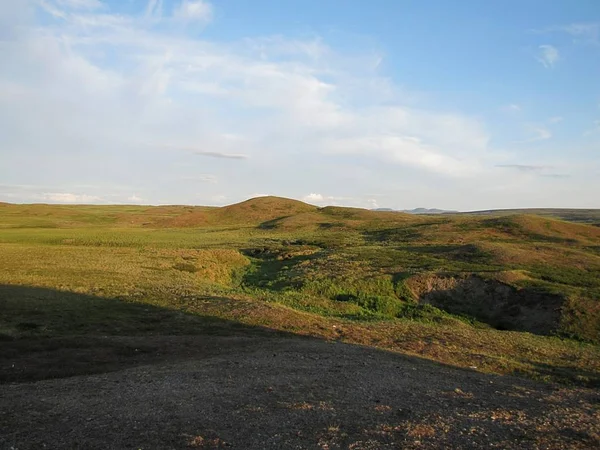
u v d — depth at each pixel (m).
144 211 150.62
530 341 23.73
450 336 22.62
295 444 8.70
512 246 49.16
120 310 22.30
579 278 35.94
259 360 15.26
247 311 23.34
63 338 16.84
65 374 13.36
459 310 32.78
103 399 10.83
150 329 19.73
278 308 24.64
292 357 15.85
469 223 73.50
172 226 105.56
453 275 35.88
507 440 9.39
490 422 10.40
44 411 9.91
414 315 30.14
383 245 60.09
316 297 32.44
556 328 27.58
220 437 8.87
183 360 15.19
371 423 9.98
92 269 35.59
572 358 20.33
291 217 106.75
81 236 67.81
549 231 65.56
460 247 49.53
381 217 105.94
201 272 41.41
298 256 53.31
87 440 8.51
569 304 29.28
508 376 15.92
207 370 13.77
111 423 9.35
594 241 60.41
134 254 47.41
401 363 16.09
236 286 38.38
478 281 34.69
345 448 8.65
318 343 18.50
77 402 10.56
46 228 88.56
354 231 85.12
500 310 31.81
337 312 28.73
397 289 34.84
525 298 31.62
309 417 10.14
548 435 9.77
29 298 23.25
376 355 17.00
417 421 10.19
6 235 65.56
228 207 129.25
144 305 23.67
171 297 25.89
